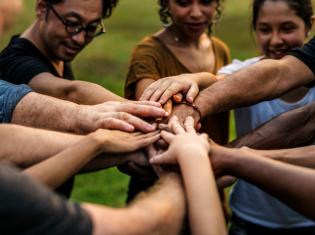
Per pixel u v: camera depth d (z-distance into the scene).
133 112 2.04
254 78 2.24
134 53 3.02
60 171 1.68
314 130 2.24
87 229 1.28
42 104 2.04
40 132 1.87
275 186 1.69
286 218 2.83
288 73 2.28
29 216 1.21
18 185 1.22
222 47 3.34
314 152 1.96
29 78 2.45
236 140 2.24
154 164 1.75
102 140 1.80
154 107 2.04
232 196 2.97
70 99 2.33
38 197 1.23
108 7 2.79
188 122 2.02
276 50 3.01
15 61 2.55
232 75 2.26
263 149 2.21
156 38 3.07
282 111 2.82
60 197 1.29
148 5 10.70
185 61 3.05
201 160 1.68
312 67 2.30
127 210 1.43
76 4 2.60
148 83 2.86
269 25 2.99
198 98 2.19
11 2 1.60
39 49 2.66
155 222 1.45
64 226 1.25
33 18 8.82
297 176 1.66
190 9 3.01
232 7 10.21
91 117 1.99
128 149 1.87
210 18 3.11
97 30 2.80
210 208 1.55
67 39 2.64
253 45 8.30
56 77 2.44
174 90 2.18
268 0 2.99
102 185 4.73
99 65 7.73
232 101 2.23
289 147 2.23
